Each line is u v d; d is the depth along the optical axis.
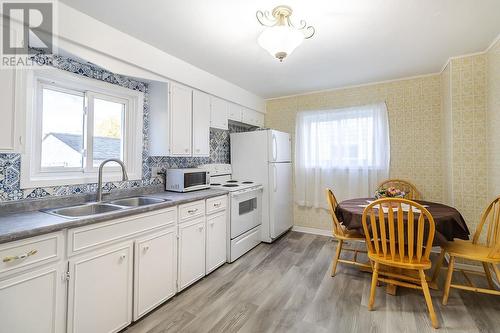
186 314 1.82
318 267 2.63
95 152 2.20
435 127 3.03
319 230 3.80
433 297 2.03
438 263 2.17
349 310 1.87
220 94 3.11
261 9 1.69
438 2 1.62
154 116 2.53
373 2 1.61
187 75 2.61
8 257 1.11
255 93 3.87
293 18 1.79
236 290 2.16
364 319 1.76
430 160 3.06
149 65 2.19
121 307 1.61
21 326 1.17
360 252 2.83
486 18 1.82
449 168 2.66
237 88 3.46
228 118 3.36
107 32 1.87
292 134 4.02
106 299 1.53
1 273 1.10
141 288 1.74
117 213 1.57
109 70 1.94
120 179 2.32
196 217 2.29
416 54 2.46
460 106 2.51
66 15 1.63
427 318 1.76
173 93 2.48
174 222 2.04
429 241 1.74
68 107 2.02
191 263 2.21
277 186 3.48
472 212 2.47
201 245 2.34
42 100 1.85
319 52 2.38
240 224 2.92
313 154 3.77
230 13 1.73
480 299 1.98
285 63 2.66
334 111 3.59
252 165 3.54
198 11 1.71
